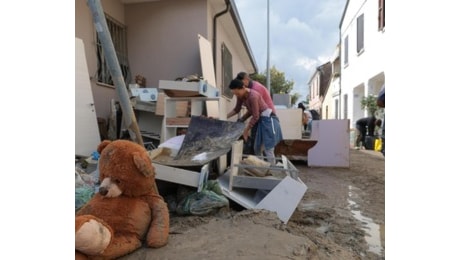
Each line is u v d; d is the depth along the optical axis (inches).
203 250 68.7
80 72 154.4
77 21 174.9
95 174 107.0
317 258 71.2
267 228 83.1
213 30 252.4
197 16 226.4
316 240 84.0
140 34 230.4
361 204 136.5
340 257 75.8
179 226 85.3
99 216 66.9
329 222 112.0
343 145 241.9
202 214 96.0
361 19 498.0
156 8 228.7
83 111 152.9
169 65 228.5
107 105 199.3
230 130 121.7
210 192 102.1
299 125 280.8
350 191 162.2
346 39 606.2
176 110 169.8
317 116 398.9
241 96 163.9
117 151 72.0
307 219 114.0
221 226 84.4
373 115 429.4
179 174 96.2
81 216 59.4
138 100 178.2
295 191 103.3
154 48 229.8
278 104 519.5
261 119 162.2
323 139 244.5
